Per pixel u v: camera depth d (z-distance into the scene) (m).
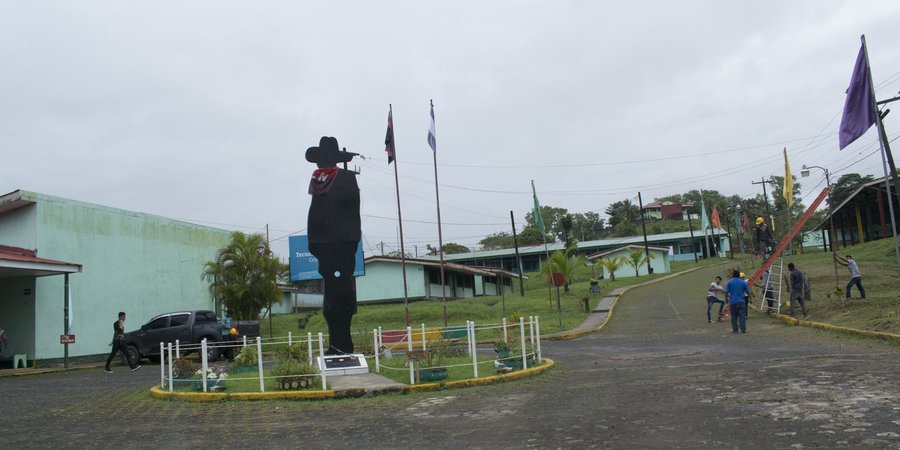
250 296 30.08
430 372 12.58
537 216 32.31
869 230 50.94
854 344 14.68
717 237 81.12
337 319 15.96
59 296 24.28
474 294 56.25
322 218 16.22
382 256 44.12
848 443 6.29
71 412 11.40
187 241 31.89
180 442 8.38
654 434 7.23
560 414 8.88
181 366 13.83
